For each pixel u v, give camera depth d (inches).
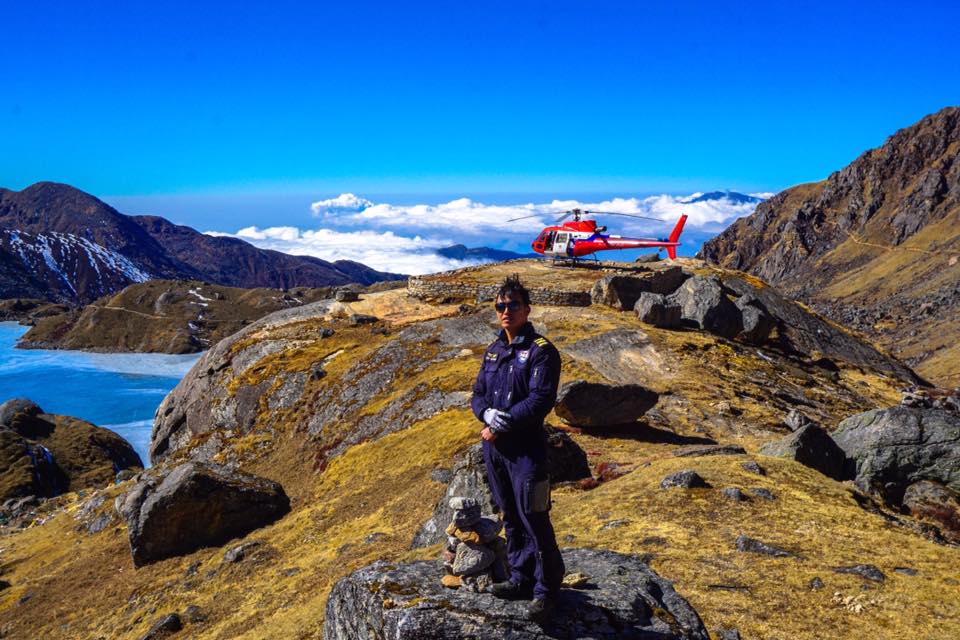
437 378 1884.8
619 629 243.3
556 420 1310.3
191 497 1381.6
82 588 1369.3
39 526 2016.5
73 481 3491.6
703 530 609.3
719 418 1515.7
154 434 2878.9
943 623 426.9
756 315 2484.0
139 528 1373.0
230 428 2410.2
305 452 1941.4
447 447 1365.7
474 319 2400.3
